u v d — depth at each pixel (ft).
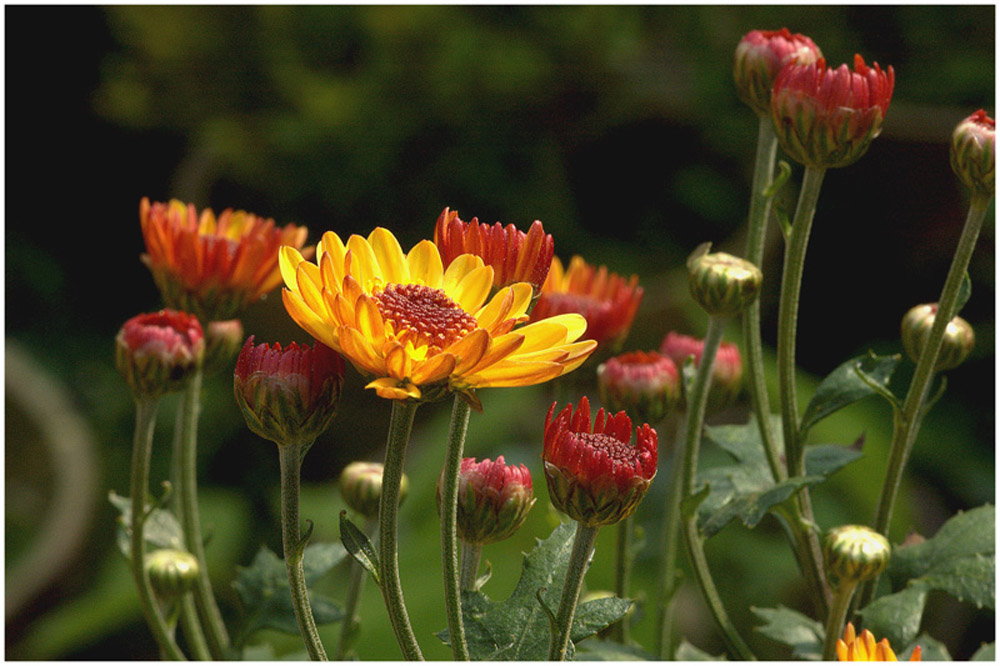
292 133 5.09
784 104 2.24
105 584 3.95
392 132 5.11
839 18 5.10
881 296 4.48
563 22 5.06
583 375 2.57
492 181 5.16
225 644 2.41
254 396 2.09
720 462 3.73
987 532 2.30
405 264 2.11
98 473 4.45
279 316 4.30
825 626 2.33
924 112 4.44
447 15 5.04
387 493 2.08
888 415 4.07
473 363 2.03
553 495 2.10
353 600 2.39
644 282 4.75
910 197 4.38
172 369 2.32
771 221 4.42
